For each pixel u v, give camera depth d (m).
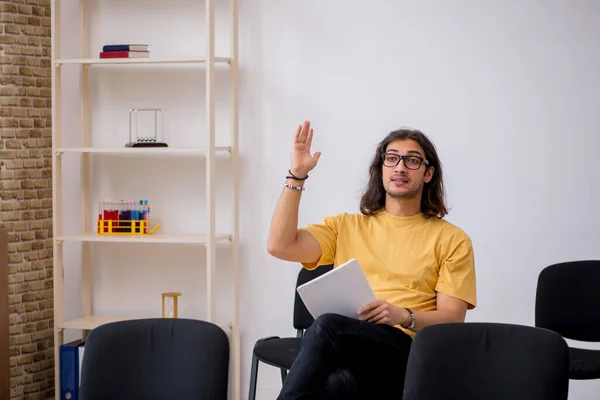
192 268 4.86
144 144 4.58
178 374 2.70
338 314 2.81
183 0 4.78
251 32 4.68
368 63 4.55
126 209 4.71
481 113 4.43
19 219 4.79
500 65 4.40
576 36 4.34
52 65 4.52
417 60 4.48
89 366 2.72
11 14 4.73
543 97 4.38
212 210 4.41
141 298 4.92
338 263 3.28
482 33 4.41
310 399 2.69
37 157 4.87
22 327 4.82
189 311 4.87
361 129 4.57
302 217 4.67
